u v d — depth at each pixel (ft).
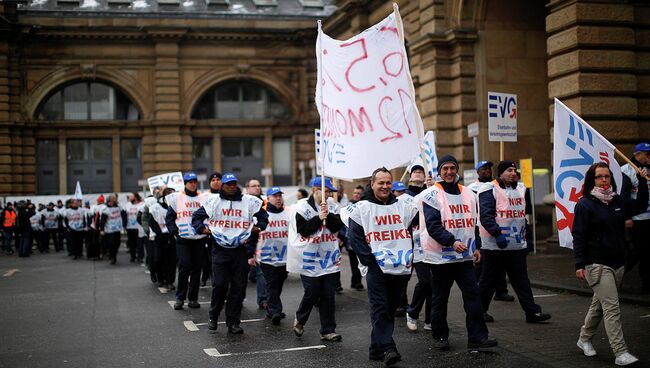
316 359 25.45
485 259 30.60
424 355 25.39
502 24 71.67
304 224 28.91
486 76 71.15
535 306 30.45
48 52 124.06
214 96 131.13
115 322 34.71
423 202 25.67
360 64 29.48
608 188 23.11
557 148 27.91
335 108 29.45
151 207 48.37
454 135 72.38
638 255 35.60
